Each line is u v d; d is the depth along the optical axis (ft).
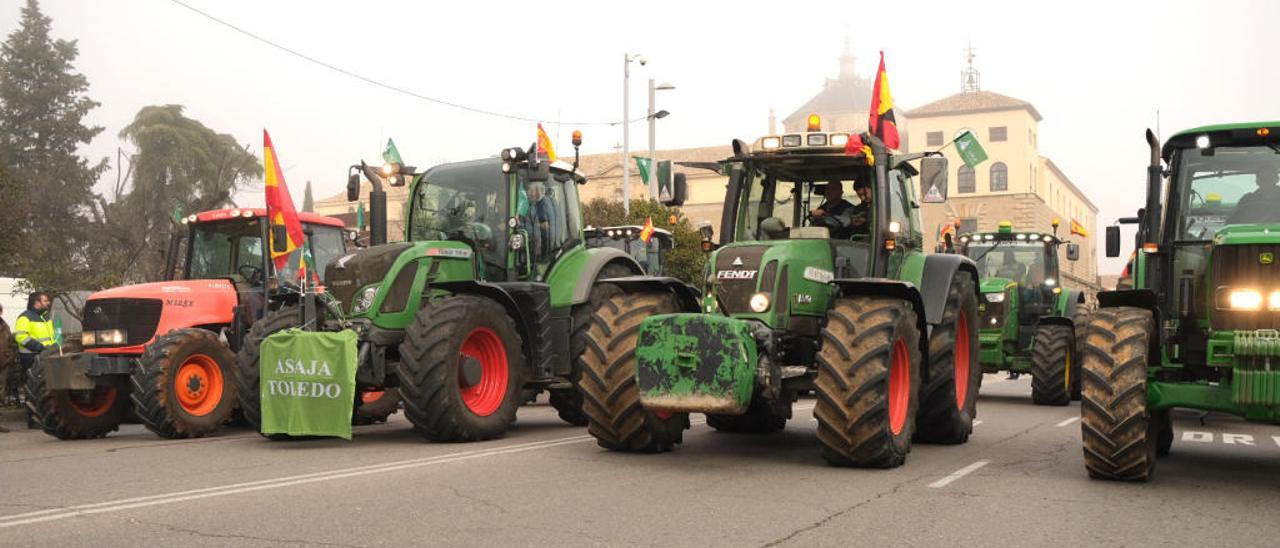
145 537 17.13
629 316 27.12
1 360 42.01
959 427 30.40
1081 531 17.97
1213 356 21.67
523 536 17.28
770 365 24.99
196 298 37.70
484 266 35.29
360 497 20.85
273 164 35.27
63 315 57.31
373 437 32.89
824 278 27.35
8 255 57.36
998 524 18.48
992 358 51.60
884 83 30.22
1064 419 40.42
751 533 17.60
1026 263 55.52
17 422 43.88
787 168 29.89
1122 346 22.59
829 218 29.66
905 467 25.49
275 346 30.63
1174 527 18.39
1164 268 24.75
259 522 18.35
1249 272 21.61
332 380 29.68
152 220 112.27
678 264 105.19
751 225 29.78
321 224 42.98
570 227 37.73
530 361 33.81
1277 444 32.09
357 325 31.50
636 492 21.52
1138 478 22.88
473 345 31.83
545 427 36.52
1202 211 24.67
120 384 35.91
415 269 32.73
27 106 188.03
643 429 26.89
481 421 30.96
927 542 17.04
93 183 176.86
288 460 26.91
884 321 24.88
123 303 36.01
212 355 35.19
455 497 20.86
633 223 107.34
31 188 159.94
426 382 29.81
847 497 21.07
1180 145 25.21
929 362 29.94
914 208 31.81
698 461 26.27
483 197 35.78
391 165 37.27
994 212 222.07
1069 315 53.93
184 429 33.88
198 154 165.58
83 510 19.54
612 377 26.73
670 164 29.45
